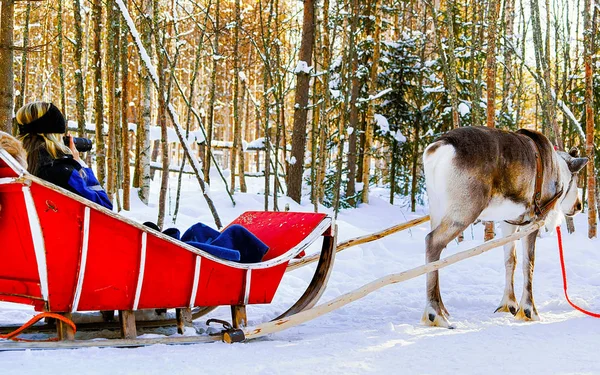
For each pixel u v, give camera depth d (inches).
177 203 465.1
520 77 671.8
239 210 563.2
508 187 248.4
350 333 206.7
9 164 152.2
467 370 157.1
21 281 171.2
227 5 964.6
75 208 160.7
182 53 1119.0
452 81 494.6
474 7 605.9
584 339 202.2
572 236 458.9
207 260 187.5
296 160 645.9
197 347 176.9
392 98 784.3
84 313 216.5
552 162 270.1
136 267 173.9
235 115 666.8
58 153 185.3
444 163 239.9
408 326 219.9
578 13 749.3
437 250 237.8
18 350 159.2
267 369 150.5
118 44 515.5
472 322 239.8
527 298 250.5
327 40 711.1
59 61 496.7
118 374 140.7
